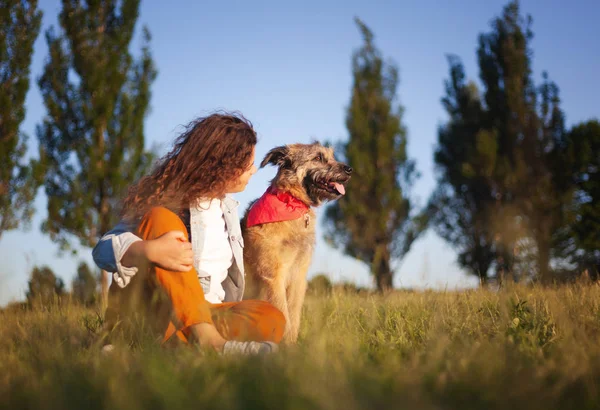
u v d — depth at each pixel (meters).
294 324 4.82
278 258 5.07
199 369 2.03
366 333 3.36
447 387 1.77
